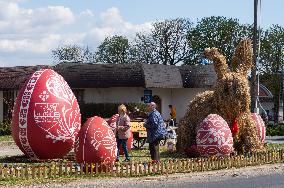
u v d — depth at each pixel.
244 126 23.14
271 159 22.02
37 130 20.86
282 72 76.81
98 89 51.09
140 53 88.31
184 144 24.17
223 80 23.06
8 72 51.59
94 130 18.34
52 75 21.75
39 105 20.97
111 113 48.84
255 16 34.78
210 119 21.78
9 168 16.52
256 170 19.91
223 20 85.12
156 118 19.92
